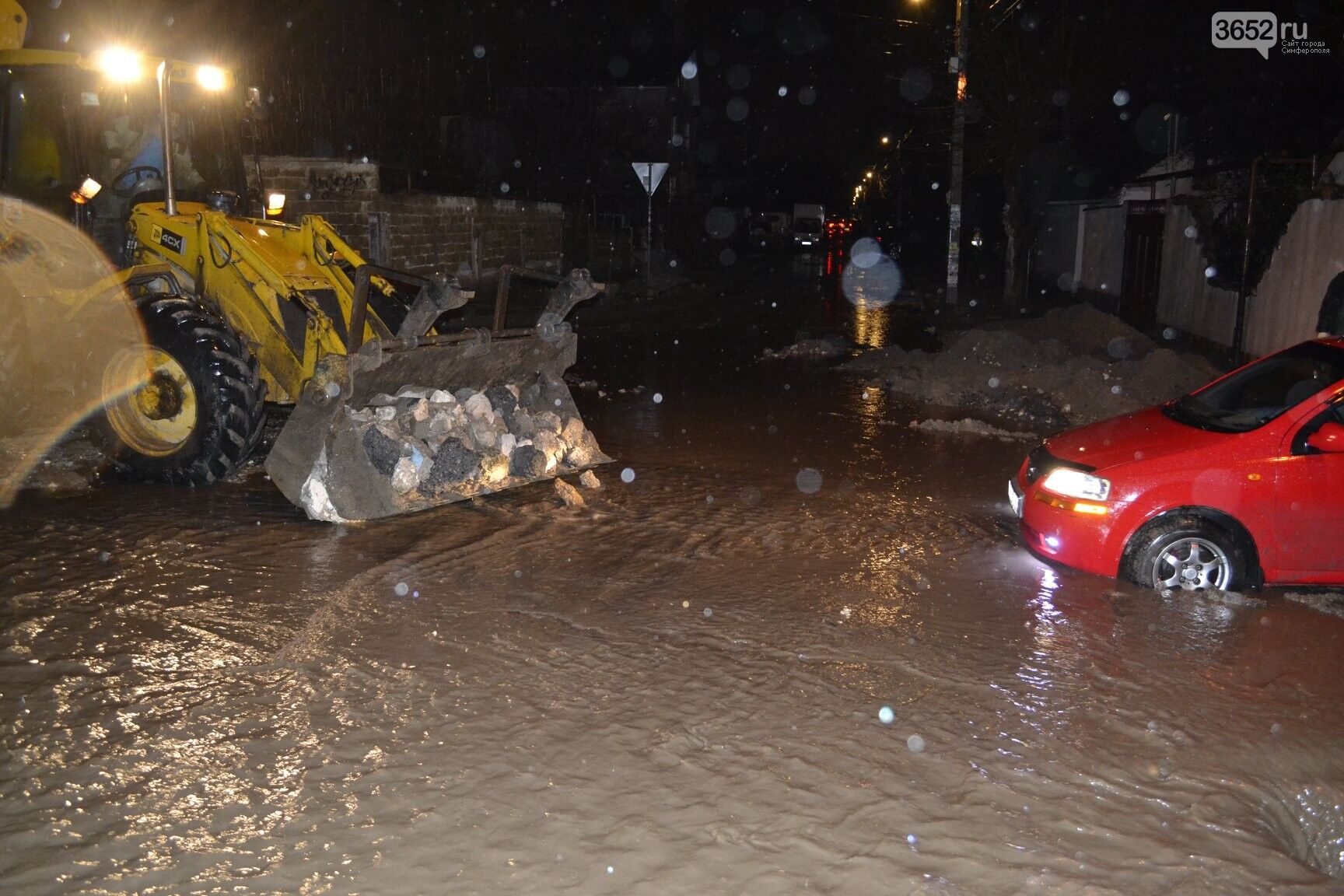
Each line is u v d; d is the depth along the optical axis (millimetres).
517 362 9586
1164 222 22875
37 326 9648
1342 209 14164
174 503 8297
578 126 41375
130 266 10148
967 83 30812
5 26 10336
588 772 4398
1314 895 3713
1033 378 14523
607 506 8664
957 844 3961
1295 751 4762
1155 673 5582
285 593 6402
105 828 3924
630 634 5938
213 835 3885
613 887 3641
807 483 9656
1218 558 6797
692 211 47156
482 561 7148
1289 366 7496
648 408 13516
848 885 3691
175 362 8703
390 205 23922
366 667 5391
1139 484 6809
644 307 27797
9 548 7059
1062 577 7121
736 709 5039
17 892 3533
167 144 9523
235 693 5051
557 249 34281
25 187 9445
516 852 3828
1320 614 6520
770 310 28531
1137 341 17266
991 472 10266
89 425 9219
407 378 8578
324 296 9016
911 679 5426
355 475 7957
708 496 9070
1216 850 3971
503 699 5062
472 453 8641
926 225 50281
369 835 3902
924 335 23156
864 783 4375
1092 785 4418
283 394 9164
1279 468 6684
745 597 6613
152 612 6027
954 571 7227
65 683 5121
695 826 4027
